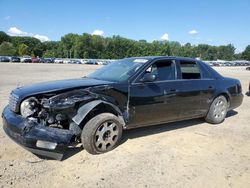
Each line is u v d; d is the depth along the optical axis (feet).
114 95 14.69
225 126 20.43
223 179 12.06
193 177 12.16
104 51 392.47
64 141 12.77
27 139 12.36
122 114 15.11
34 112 13.08
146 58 17.40
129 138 16.90
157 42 447.42
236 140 17.24
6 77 59.47
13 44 409.08
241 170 12.99
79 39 383.45
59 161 13.30
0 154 13.83
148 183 11.53
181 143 16.38
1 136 16.48
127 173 12.35
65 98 13.21
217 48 464.24
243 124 21.24
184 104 18.11
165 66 17.54
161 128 19.26
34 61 226.17
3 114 14.28
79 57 380.99
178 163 13.55
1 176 11.68
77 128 13.88
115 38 413.39
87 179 11.71
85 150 14.65
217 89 20.21
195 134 18.20
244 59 478.18
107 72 17.56
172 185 11.41
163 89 16.78
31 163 12.99
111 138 14.65
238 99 22.41
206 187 11.35
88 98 13.61
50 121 13.14
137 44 406.21
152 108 16.35
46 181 11.43
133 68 16.47
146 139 16.85
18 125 12.67
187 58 19.19
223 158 14.33
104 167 12.87
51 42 438.40
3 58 213.46
